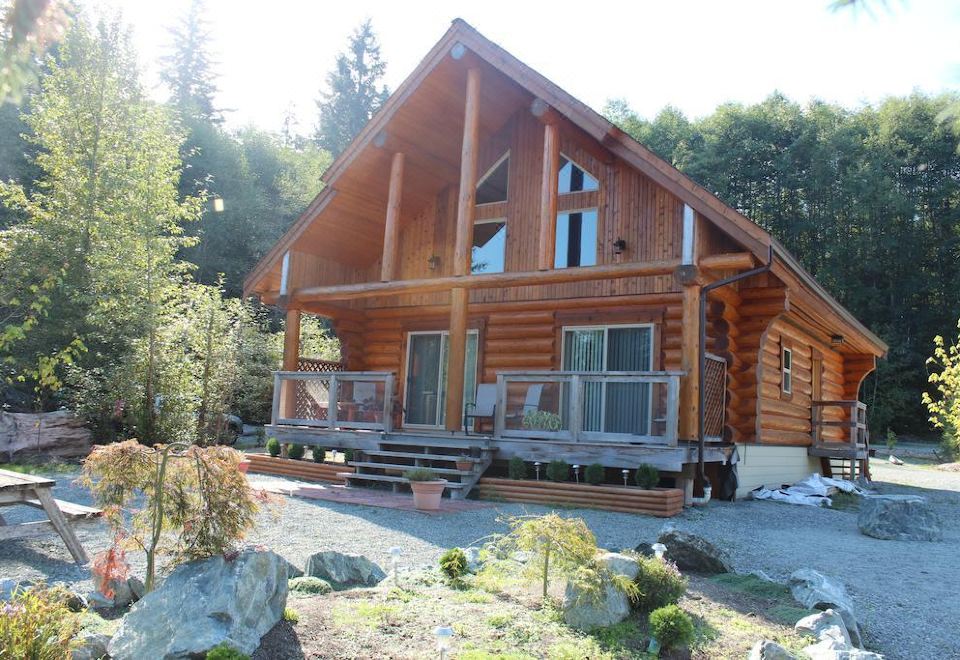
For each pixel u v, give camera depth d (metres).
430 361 16.00
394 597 5.15
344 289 14.38
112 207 17.73
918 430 40.25
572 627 4.67
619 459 10.85
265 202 42.88
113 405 15.87
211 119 61.41
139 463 4.41
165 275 18.09
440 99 14.16
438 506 9.84
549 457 11.35
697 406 11.07
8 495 5.95
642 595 4.96
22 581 5.63
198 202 19.05
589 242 13.96
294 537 7.66
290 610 4.48
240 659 3.43
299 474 13.12
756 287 13.09
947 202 41.47
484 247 15.29
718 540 8.53
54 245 16.98
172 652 3.59
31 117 18.77
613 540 8.23
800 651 4.39
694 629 4.67
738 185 46.09
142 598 3.97
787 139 45.38
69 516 6.40
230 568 4.05
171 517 4.39
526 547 5.08
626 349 13.53
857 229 42.91
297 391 14.27
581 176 14.25
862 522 10.03
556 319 14.17
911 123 40.84
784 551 8.20
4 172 28.47
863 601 6.10
